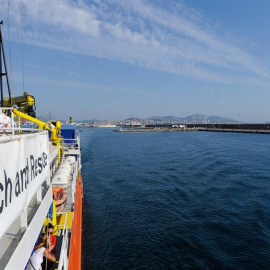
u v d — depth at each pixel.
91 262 17.31
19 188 4.71
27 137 5.33
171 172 43.75
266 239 19.52
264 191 31.34
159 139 123.75
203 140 110.25
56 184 13.98
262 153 64.38
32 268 6.93
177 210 26.06
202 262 16.91
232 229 21.31
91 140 124.88
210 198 29.41
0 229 3.78
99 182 38.72
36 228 5.75
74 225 13.68
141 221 23.67
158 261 17.22
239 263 16.64
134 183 37.38
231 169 44.69
